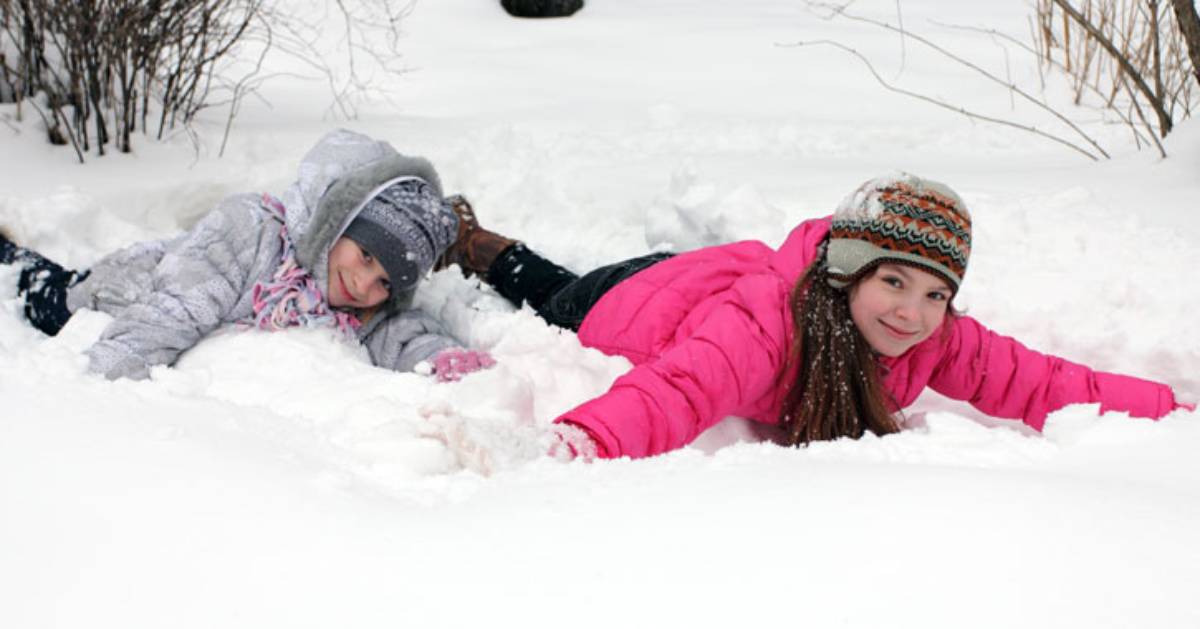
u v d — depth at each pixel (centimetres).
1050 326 303
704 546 125
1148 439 170
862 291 241
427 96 571
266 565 125
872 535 125
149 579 123
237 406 192
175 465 149
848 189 386
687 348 238
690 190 355
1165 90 512
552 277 332
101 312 286
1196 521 126
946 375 267
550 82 602
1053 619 108
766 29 682
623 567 121
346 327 291
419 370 264
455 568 123
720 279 281
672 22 702
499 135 458
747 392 242
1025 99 561
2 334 282
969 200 357
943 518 128
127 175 389
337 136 299
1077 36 618
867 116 552
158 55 422
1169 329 293
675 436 228
